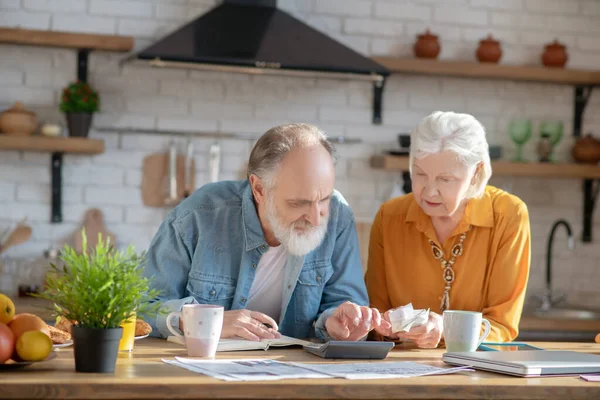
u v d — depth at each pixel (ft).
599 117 15.76
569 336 12.84
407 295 8.39
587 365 5.66
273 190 6.82
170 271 7.54
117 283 5.20
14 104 13.82
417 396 5.04
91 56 14.05
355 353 6.08
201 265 7.47
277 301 7.75
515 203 8.25
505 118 15.44
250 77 14.53
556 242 15.60
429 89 15.16
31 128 13.34
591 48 15.70
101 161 14.07
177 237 7.53
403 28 15.01
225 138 14.47
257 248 7.47
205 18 13.28
